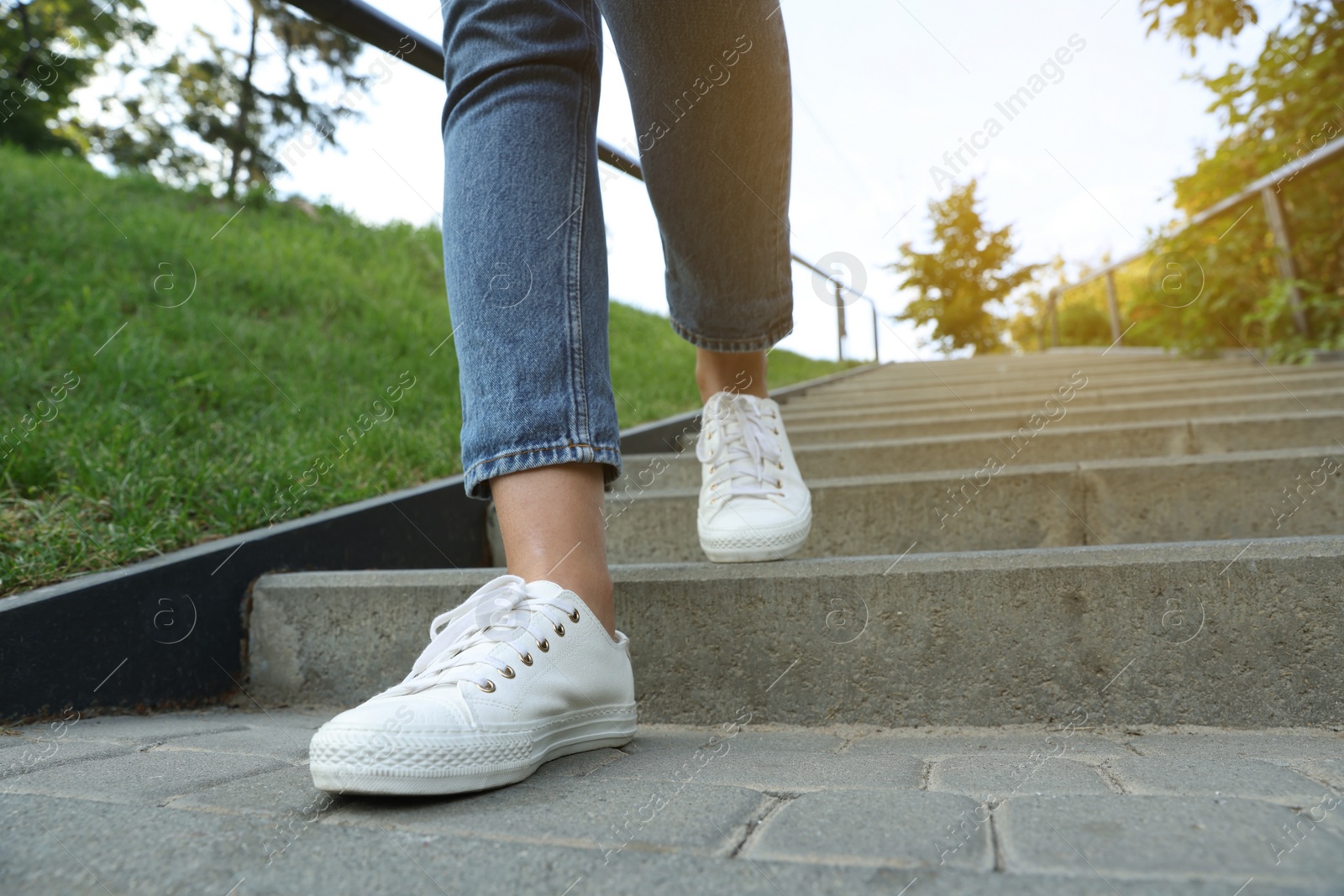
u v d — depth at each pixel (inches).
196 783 27.0
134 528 50.0
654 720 42.7
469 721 25.7
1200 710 37.1
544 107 33.0
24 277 97.8
